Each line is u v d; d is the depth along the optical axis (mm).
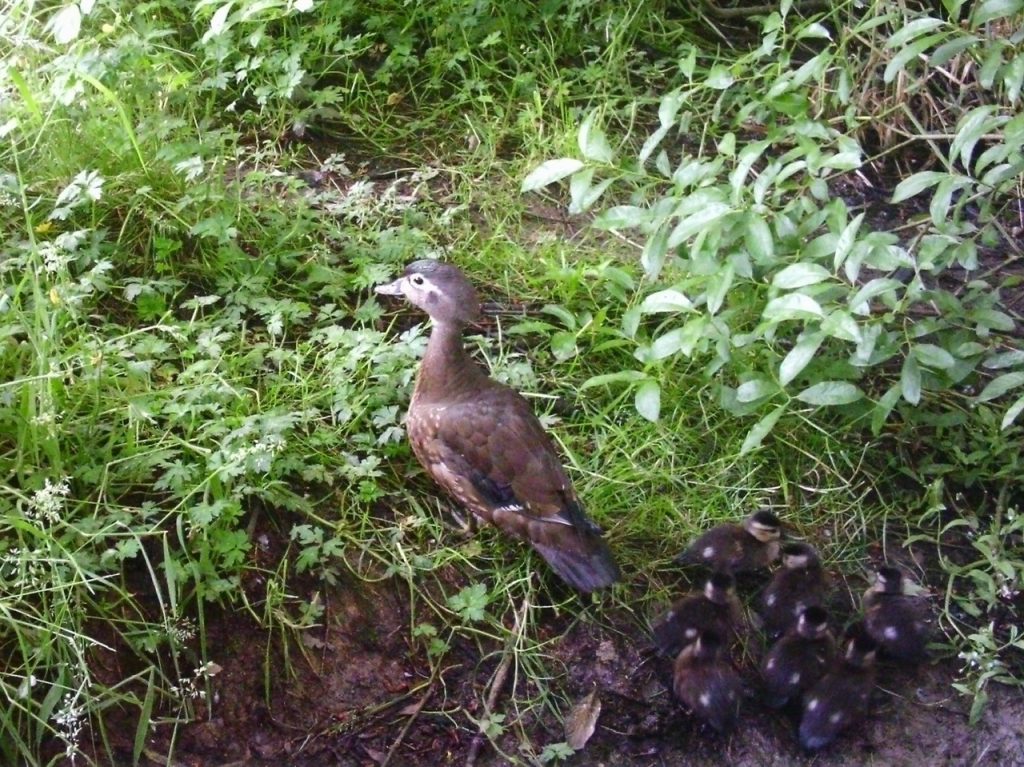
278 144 2121
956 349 1775
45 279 1726
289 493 1636
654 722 1592
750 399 1720
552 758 1548
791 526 1762
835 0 2391
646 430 1803
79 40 2068
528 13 2352
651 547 1713
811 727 1585
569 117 2164
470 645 1606
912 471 1830
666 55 2391
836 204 1762
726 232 1751
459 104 2211
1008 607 1722
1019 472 1825
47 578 1468
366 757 1521
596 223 1781
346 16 2293
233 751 1500
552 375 1861
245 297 1834
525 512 1610
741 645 1662
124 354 1701
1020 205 2199
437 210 2053
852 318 1765
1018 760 1615
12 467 1545
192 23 2195
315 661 1562
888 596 1645
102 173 1899
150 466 1595
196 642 1529
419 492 1710
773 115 2080
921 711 1641
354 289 1896
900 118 2258
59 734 1393
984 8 1738
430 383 1663
